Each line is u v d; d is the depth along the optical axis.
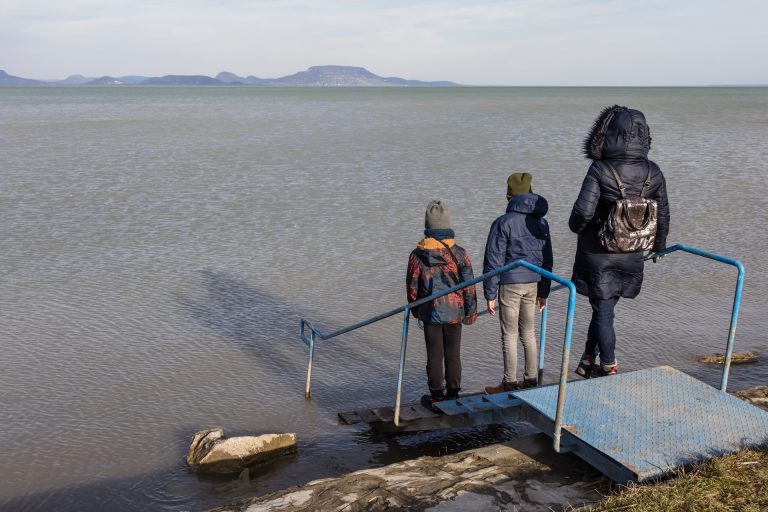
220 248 14.93
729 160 30.50
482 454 4.89
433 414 6.30
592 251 5.63
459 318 6.26
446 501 4.26
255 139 41.97
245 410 7.61
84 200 20.50
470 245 14.88
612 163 5.40
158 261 13.89
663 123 58.84
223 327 10.29
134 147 36.50
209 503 5.72
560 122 61.16
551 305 11.26
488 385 8.16
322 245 15.09
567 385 5.24
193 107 98.69
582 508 4.02
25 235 16.02
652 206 5.36
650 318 10.46
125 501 5.79
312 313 10.91
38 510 5.70
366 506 4.25
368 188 22.62
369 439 6.83
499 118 68.38
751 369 8.48
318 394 8.06
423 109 91.88
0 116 71.00
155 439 6.93
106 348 9.43
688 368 8.52
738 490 3.92
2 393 8.00
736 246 14.88
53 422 7.30
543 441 5.04
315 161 30.17
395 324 10.48
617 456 4.26
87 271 13.18
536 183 23.66
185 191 22.20
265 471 6.23
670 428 4.59
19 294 11.75
